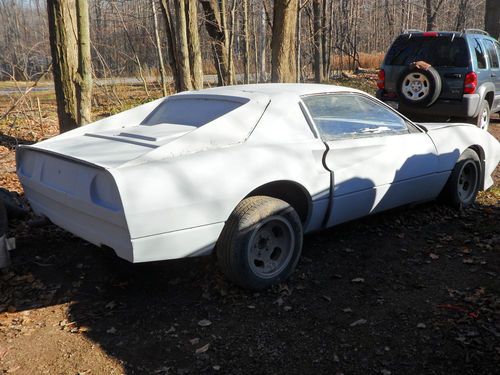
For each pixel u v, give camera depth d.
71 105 7.21
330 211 4.25
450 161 5.30
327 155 4.19
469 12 34.31
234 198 3.58
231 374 2.95
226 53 14.62
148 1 17.58
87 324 3.50
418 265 4.32
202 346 3.22
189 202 3.38
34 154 4.14
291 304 3.70
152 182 3.26
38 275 4.22
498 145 6.06
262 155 3.78
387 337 3.28
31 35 17.25
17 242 4.83
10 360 3.12
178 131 3.99
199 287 3.95
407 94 8.99
